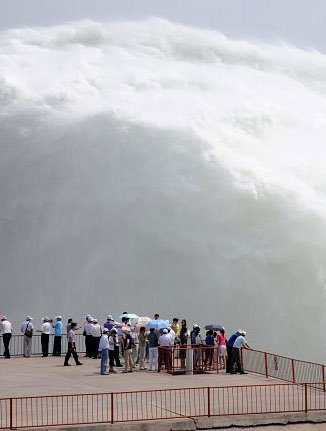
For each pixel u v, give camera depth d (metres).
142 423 42.53
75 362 61.41
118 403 47.19
